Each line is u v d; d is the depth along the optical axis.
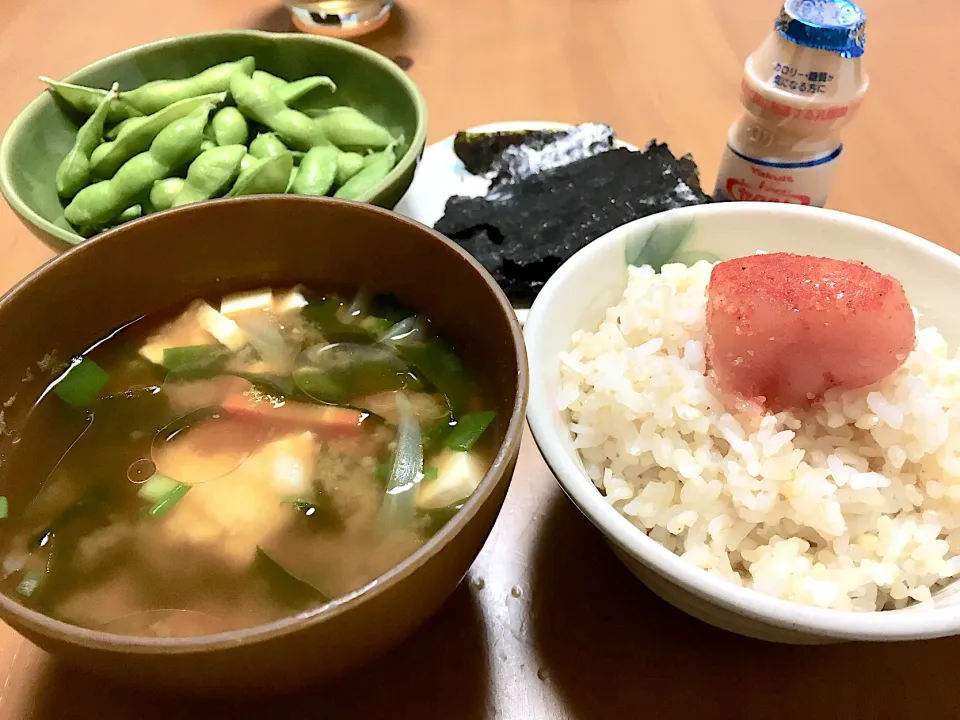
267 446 0.17
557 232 0.25
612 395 0.18
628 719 0.15
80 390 0.17
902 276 0.20
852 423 0.17
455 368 0.18
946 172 0.30
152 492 0.16
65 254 0.16
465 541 0.12
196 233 0.18
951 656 0.16
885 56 0.37
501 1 0.41
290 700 0.15
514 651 0.16
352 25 0.39
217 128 0.26
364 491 0.16
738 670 0.16
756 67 0.25
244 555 0.15
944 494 0.16
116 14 0.40
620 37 0.38
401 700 0.15
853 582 0.15
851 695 0.16
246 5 0.41
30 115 0.26
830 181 0.26
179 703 0.15
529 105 0.34
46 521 0.16
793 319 0.17
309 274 0.19
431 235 0.17
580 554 0.18
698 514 0.17
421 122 0.26
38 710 0.15
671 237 0.21
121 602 0.14
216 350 0.19
